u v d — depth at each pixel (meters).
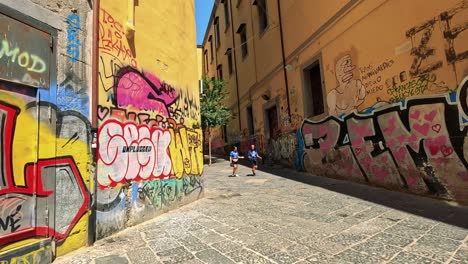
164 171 6.21
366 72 7.82
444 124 5.82
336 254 3.63
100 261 3.64
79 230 4.09
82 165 4.21
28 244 3.35
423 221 4.74
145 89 5.77
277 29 13.10
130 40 5.42
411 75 6.49
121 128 5.06
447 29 5.69
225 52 21.67
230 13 20.28
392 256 3.51
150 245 4.18
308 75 11.06
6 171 3.20
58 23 3.96
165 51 6.55
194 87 8.05
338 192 7.35
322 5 9.65
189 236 4.53
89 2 4.53
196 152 7.77
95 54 4.54
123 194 5.01
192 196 7.30
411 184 6.61
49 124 3.72
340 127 8.99
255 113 16.42
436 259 3.36
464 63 5.41
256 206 6.40
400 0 6.70
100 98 4.64
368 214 5.32
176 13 7.14
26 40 3.50
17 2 3.41
